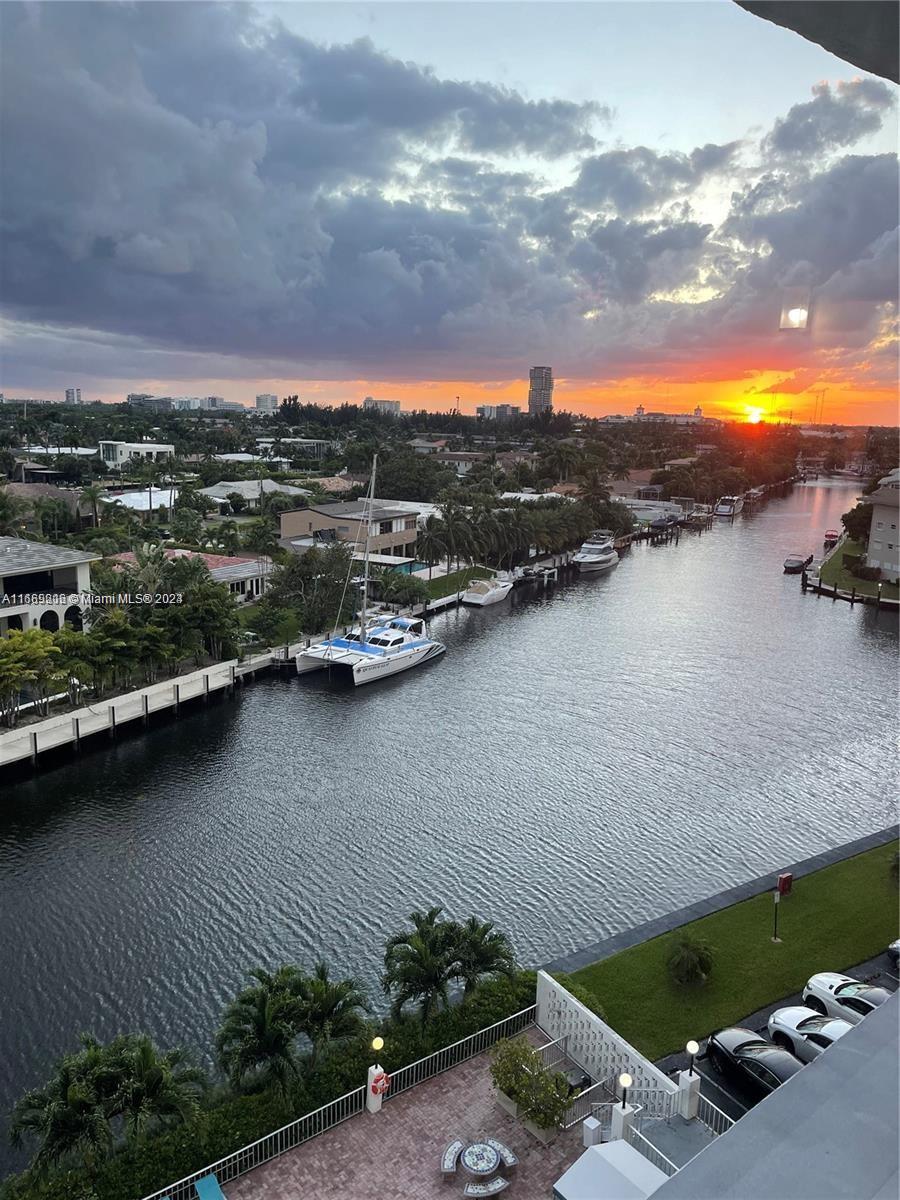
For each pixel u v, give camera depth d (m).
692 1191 1.71
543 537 100.31
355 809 39.12
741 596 89.25
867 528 111.81
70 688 48.91
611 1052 19.52
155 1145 17.44
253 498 128.25
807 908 27.78
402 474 138.62
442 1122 18.52
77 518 103.62
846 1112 1.86
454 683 58.72
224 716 51.19
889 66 2.04
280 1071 18.42
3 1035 24.83
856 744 48.16
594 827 37.59
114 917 30.50
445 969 21.25
